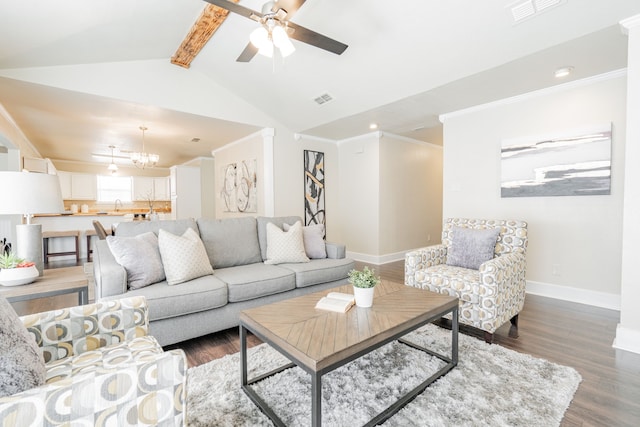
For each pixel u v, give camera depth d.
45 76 3.07
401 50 2.87
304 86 3.82
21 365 0.83
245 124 4.62
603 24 2.15
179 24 3.00
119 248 2.19
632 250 2.10
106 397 0.82
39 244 2.10
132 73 3.58
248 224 3.23
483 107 3.77
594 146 2.98
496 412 1.48
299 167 5.27
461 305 2.32
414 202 5.93
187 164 8.43
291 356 1.31
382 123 4.66
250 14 1.98
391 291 2.07
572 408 1.52
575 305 3.05
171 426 0.91
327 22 2.75
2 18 2.19
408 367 1.89
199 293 2.20
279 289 2.67
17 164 4.63
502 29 2.40
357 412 1.49
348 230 5.79
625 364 1.93
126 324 1.44
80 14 2.39
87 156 7.32
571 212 3.18
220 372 1.86
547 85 3.18
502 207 3.66
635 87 2.05
